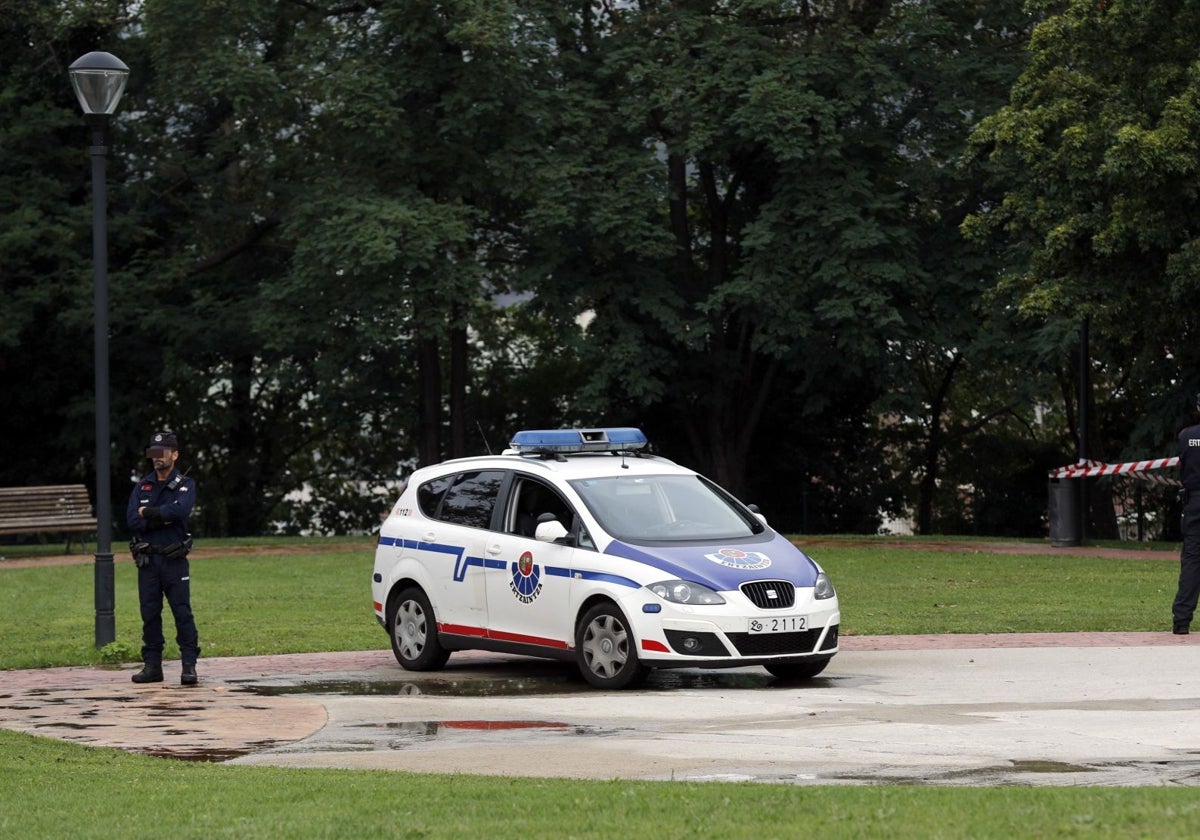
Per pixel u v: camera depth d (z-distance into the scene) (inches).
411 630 696.4
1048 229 1422.2
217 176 1967.3
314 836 316.5
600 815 331.0
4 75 1897.1
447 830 318.0
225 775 412.2
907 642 756.6
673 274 1806.1
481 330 2284.7
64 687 640.4
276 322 1646.2
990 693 577.0
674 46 1617.9
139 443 2012.8
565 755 445.7
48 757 453.1
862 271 1553.9
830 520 2230.6
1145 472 1427.2
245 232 2000.5
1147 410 1699.1
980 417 2464.3
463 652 780.0
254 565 1317.7
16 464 2063.2
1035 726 491.2
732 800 345.4
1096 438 2116.1
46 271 1878.7
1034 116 1392.7
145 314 1836.9
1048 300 1395.2
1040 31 1412.4
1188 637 762.2
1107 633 788.0
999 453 2362.2
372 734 500.1
